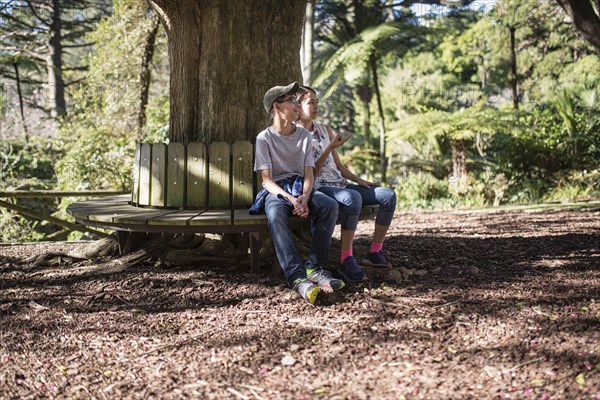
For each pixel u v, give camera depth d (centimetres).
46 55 2691
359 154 2228
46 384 291
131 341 339
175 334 347
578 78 2397
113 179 1120
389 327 348
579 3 1071
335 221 410
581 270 477
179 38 521
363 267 450
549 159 1366
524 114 1708
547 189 1314
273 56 521
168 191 489
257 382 285
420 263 500
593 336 324
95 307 397
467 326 347
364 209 440
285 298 401
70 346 334
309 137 427
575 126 1398
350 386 279
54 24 2627
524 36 2550
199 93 520
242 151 481
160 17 538
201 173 483
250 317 370
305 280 393
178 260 484
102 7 2741
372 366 299
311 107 442
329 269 464
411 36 1881
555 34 2520
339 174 458
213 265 484
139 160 507
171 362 310
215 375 294
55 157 1595
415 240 636
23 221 944
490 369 291
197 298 409
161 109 1216
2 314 388
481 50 2652
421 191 1391
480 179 1422
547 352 306
